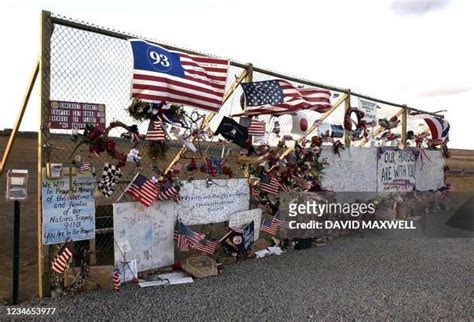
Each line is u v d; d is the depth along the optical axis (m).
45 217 4.80
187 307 4.66
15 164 19.08
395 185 10.94
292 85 7.03
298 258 6.88
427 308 4.83
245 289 5.30
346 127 9.26
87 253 5.07
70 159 5.02
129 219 5.56
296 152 8.02
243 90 6.66
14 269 4.66
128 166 5.91
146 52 5.19
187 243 6.03
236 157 6.96
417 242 8.30
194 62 5.70
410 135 12.17
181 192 6.17
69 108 4.93
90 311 4.46
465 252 7.56
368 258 6.96
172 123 5.80
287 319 4.42
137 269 5.62
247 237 6.73
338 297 5.10
